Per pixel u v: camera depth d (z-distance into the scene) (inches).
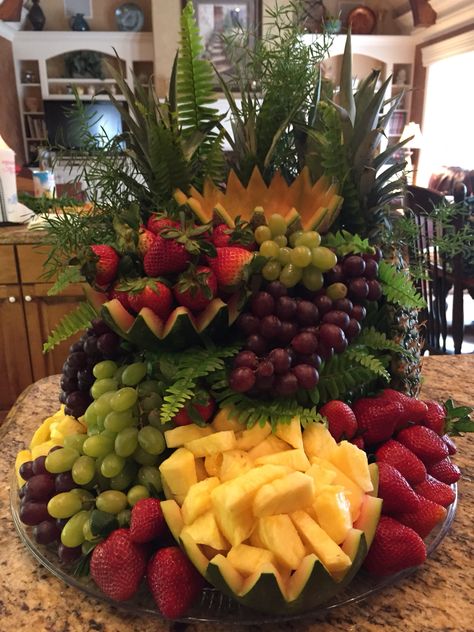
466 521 29.8
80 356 30.4
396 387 33.3
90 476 25.8
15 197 85.1
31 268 82.1
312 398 27.0
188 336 25.3
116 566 22.8
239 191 29.3
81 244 30.5
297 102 29.6
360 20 227.1
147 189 30.7
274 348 26.3
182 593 22.5
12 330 85.6
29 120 230.2
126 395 26.0
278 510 22.5
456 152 237.5
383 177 31.3
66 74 229.3
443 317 80.4
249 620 22.6
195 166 30.3
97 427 27.3
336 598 23.5
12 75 218.1
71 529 24.9
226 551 22.8
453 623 23.0
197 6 195.9
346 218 30.8
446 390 48.1
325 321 26.1
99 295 28.9
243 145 31.0
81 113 31.4
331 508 22.6
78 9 226.7
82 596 24.6
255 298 25.6
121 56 223.9
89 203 32.3
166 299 25.0
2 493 32.5
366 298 28.0
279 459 24.4
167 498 24.6
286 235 27.0
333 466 25.0
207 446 24.8
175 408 23.1
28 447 38.0
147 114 28.2
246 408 26.0
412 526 26.1
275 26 32.6
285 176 32.1
